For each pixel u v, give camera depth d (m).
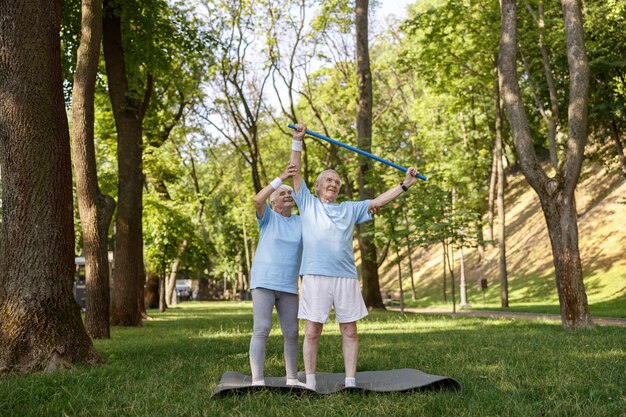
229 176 35.12
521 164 11.06
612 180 27.33
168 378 5.09
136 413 3.74
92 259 10.98
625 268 22.03
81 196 10.88
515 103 11.13
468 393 4.31
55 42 6.32
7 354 5.74
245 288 53.59
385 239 17.14
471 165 29.00
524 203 33.62
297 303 4.97
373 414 3.64
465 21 19.62
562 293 10.65
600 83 20.19
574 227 10.63
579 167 10.59
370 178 17.75
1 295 5.91
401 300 17.08
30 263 5.93
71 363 5.92
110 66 15.02
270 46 23.25
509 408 3.69
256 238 44.00
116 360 6.62
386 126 27.41
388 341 8.59
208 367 5.89
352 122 27.22
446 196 16.80
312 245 4.73
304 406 3.89
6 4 6.06
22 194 5.99
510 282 27.41
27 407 3.98
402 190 4.99
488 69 23.08
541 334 9.39
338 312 4.69
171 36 15.98
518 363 5.71
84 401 4.11
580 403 3.77
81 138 10.72
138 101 16.05
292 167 4.95
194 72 20.48
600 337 8.56
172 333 11.69
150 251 25.64
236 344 8.56
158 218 25.39
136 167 15.53
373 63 29.77
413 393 4.26
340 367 5.94
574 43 10.65
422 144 30.59
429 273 36.34
